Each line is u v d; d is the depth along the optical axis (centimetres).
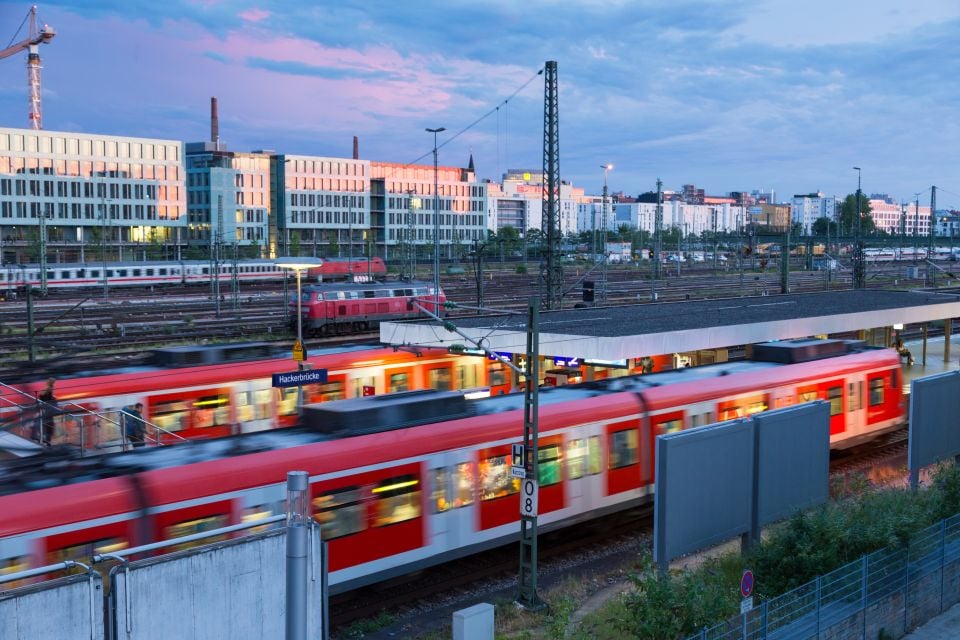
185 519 1681
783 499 2270
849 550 1981
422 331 3588
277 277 10544
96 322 5938
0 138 11844
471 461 2111
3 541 1467
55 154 12350
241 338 5697
